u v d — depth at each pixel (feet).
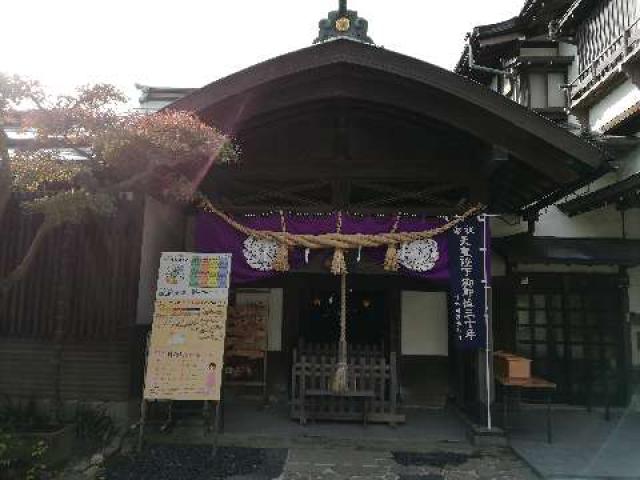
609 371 37.83
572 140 25.00
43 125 20.85
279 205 32.71
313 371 30.40
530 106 45.16
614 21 36.52
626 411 36.14
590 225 39.42
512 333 38.22
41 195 28.58
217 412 24.97
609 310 38.45
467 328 27.43
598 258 35.94
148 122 21.62
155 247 31.94
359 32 35.32
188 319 25.89
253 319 37.60
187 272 26.50
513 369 30.19
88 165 23.24
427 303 38.60
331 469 23.30
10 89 19.84
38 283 29.40
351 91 26.73
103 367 28.66
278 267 27.76
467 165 29.12
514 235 39.14
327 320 40.70
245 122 27.32
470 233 28.09
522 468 23.91
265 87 25.93
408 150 29.58
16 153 22.75
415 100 26.58
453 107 26.32
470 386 32.27
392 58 25.54
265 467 23.35
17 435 22.53
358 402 30.66
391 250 27.76
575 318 38.47
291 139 29.73
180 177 25.49
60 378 28.60
